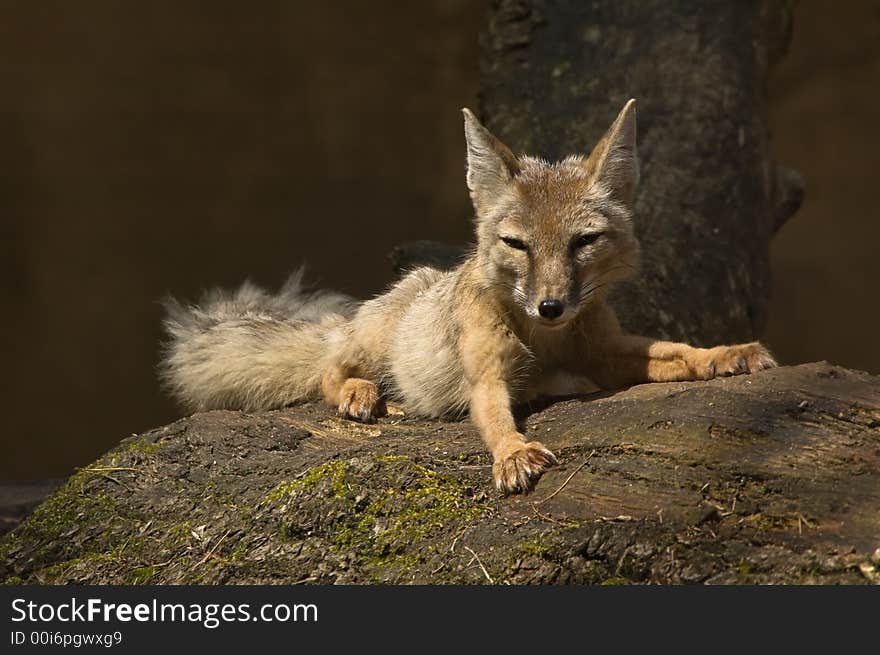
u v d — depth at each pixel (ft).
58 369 77.05
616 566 18.21
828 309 77.66
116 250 77.87
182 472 24.06
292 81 78.13
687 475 18.92
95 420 76.74
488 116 47.83
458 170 78.54
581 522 18.99
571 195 23.17
